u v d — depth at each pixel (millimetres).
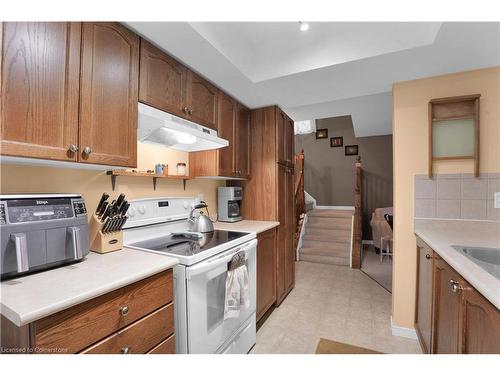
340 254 4148
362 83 2037
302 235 4695
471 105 1835
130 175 1607
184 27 1312
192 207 2143
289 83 2021
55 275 979
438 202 1929
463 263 1062
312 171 6352
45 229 1003
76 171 1386
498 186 1782
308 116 3426
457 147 1886
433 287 1480
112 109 1217
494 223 1791
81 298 806
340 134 6098
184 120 1675
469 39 1432
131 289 1006
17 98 885
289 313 2377
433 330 1459
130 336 996
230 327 1593
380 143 5742
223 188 2527
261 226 2240
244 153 2502
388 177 5648
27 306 724
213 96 2014
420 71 1838
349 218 5055
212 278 1430
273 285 2430
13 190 1147
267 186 2557
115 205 1326
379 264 4039
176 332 1286
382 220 4574
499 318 747
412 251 1993
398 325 2021
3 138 850
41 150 949
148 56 1426
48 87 973
